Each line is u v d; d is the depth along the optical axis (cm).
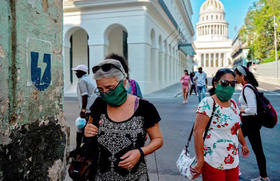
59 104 265
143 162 167
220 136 231
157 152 477
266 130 654
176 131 646
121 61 237
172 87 2527
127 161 151
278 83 3012
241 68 341
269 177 359
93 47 1797
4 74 185
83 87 425
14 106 193
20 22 199
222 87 226
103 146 162
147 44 1752
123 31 2359
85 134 167
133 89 322
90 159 164
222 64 9706
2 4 182
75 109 1023
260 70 4791
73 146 479
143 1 1631
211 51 9588
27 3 209
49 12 245
